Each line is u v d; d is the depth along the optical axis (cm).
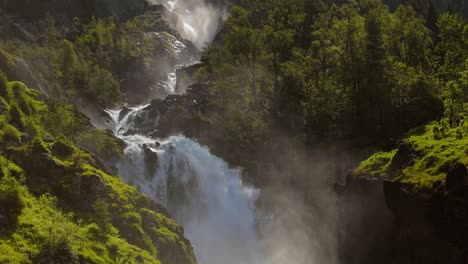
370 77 5769
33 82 5659
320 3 9300
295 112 6369
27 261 2706
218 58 7975
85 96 8412
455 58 6456
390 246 3862
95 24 12794
